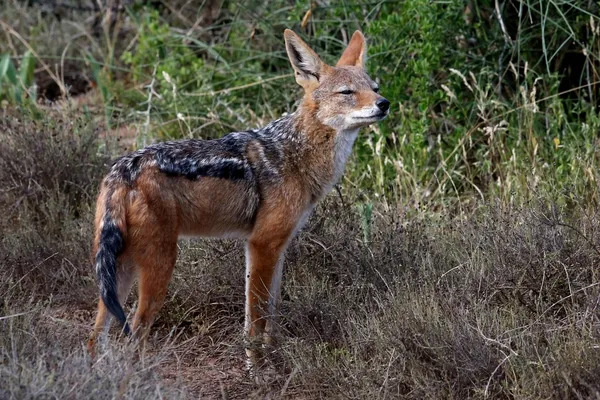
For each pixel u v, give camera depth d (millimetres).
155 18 17609
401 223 10992
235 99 15594
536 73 13930
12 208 12219
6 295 9797
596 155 12391
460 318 8750
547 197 11125
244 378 9195
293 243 10625
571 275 9445
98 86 17234
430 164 13867
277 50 16359
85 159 12711
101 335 8641
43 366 7566
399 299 9281
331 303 9719
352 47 11016
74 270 10898
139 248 8695
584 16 14102
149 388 7691
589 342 8164
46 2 20375
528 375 8078
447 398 8211
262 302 9586
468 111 14172
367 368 8625
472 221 10867
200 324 10469
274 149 9617
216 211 9234
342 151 9977
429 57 13477
